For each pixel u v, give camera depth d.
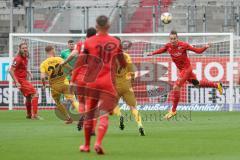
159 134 31.66
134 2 70.19
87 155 22.80
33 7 63.50
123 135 31.16
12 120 44.06
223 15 66.69
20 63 45.53
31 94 45.56
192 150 24.42
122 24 67.69
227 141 27.83
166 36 54.56
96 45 22.80
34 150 24.59
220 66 55.75
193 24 65.69
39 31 68.81
